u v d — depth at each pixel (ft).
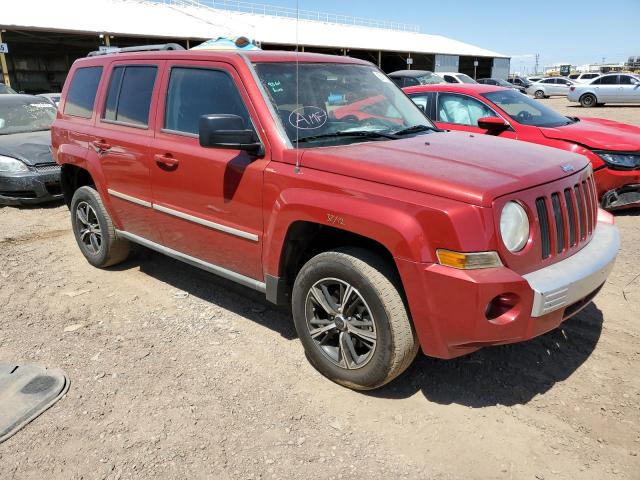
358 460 9.00
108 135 15.33
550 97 130.21
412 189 9.33
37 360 12.23
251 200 11.54
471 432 9.58
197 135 12.83
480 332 8.89
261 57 12.47
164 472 8.84
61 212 25.12
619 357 11.73
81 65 17.58
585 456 8.94
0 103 30.12
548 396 10.49
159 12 111.55
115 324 13.83
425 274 8.98
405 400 10.50
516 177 9.54
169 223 13.88
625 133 22.65
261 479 8.66
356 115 12.84
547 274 9.46
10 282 16.71
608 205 22.08
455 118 24.80
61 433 9.82
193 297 15.29
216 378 11.35
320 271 10.58
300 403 10.50
